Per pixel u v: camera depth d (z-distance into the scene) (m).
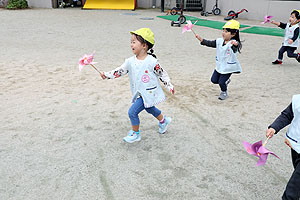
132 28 14.41
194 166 3.30
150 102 3.49
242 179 3.08
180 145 3.75
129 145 3.73
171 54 9.10
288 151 3.63
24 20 16.44
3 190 2.84
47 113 4.64
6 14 19.14
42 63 7.73
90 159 3.40
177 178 3.08
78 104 5.04
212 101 5.29
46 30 13.31
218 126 4.29
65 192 2.84
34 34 12.24
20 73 6.80
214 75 5.29
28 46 9.90
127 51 9.43
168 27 14.95
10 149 3.57
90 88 5.89
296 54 7.68
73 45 10.24
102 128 4.18
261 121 4.47
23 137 3.87
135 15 20.12
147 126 4.27
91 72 7.00
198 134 4.05
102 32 13.11
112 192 2.85
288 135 2.40
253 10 17.44
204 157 3.48
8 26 14.17
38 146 3.66
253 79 6.64
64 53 8.99
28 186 2.91
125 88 5.93
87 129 4.14
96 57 8.54
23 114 4.59
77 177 3.07
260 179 3.08
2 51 9.05
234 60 5.03
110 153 3.54
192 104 5.13
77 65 7.60
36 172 3.13
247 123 4.40
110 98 5.36
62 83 6.16
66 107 4.90
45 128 4.14
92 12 21.66
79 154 3.50
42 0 23.84
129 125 4.30
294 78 6.72
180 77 6.75
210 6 21.00
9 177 3.04
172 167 3.27
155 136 3.97
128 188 2.91
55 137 3.89
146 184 2.97
